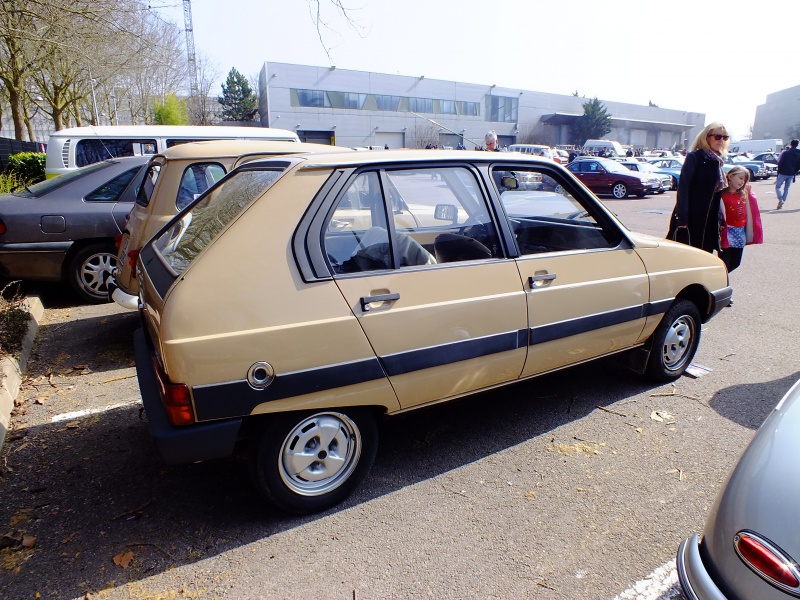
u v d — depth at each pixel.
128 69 13.65
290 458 2.62
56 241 6.04
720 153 5.70
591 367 4.58
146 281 2.97
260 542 2.60
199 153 5.04
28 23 7.28
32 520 2.77
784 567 1.58
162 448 2.33
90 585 2.35
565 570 2.41
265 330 2.41
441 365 2.87
